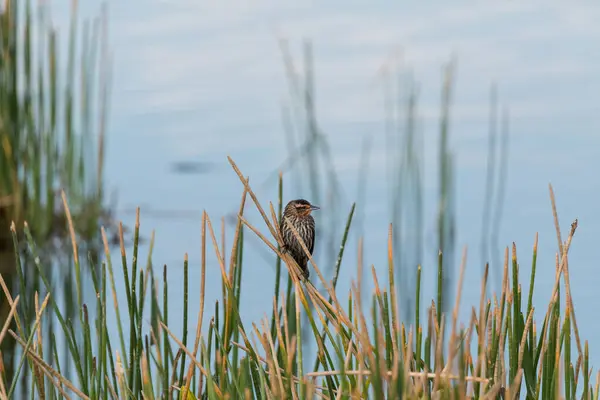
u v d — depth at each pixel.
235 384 6.94
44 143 15.98
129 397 7.41
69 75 16.28
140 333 7.48
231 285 7.36
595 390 7.03
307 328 12.34
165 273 7.49
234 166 7.44
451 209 15.24
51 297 7.36
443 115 15.65
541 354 7.02
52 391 7.51
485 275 6.65
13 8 15.50
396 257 14.97
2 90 15.65
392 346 6.96
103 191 16.67
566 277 6.91
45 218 15.83
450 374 6.52
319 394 7.36
